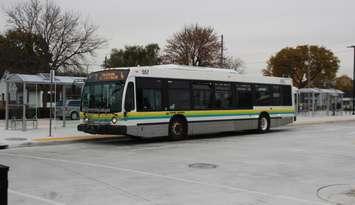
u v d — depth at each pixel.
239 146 18.67
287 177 11.55
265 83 25.59
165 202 8.70
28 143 18.91
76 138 20.81
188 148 17.92
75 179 11.05
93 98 19.44
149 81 19.58
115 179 11.09
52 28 52.50
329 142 20.48
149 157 15.21
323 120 38.62
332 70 92.62
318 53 91.81
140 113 19.14
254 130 26.16
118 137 22.22
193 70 21.59
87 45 54.88
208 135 24.30
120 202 8.66
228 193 9.57
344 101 79.94
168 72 20.42
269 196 9.32
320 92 49.25
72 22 53.94
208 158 14.97
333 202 8.83
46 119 37.59
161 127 20.03
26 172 12.05
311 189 10.08
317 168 13.03
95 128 19.02
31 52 52.53
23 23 52.97
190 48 69.00
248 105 24.44
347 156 15.65
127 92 18.69
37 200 8.79
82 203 8.57
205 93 22.09
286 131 27.31
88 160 14.46
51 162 13.98
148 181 10.85
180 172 12.18
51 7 52.84
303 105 52.12
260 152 16.64
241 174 11.94
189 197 9.15
